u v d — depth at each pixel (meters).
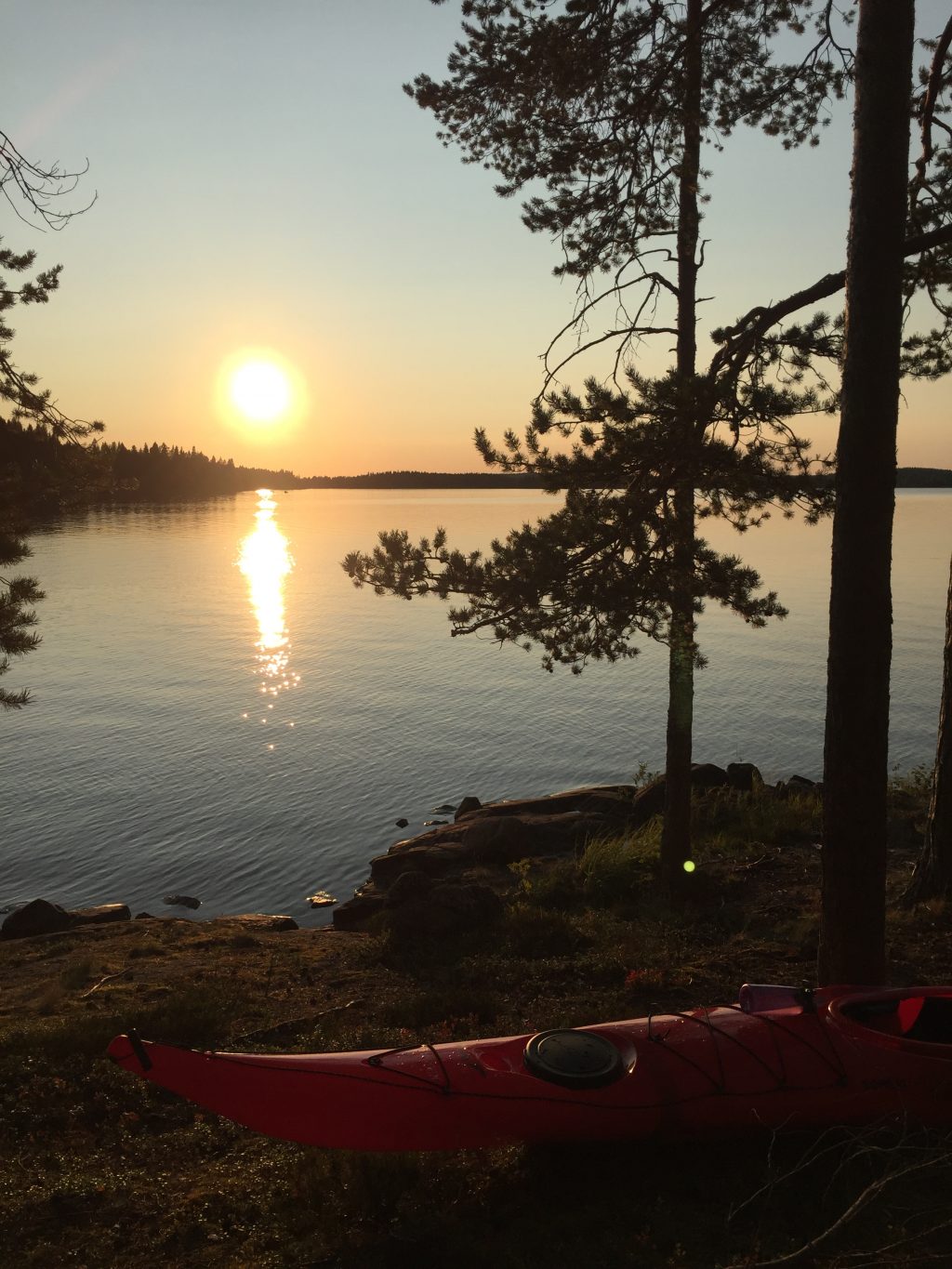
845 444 6.31
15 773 38.16
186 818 32.25
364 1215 4.53
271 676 59.94
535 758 38.91
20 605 9.62
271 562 143.12
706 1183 4.67
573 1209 4.54
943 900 9.87
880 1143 4.78
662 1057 5.11
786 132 10.87
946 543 148.38
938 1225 3.92
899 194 6.20
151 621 84.44
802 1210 4.41
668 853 12.24
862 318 6.25
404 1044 7.07
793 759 36.59
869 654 6.27
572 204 10.66
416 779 36.53
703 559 9.26
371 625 83.69
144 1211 4.66
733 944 9.70
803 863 12.90
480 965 9.44
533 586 8.95
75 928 15.57
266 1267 4.12
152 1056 4.70
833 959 6.41
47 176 7.45
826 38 10.05
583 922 11.13
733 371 8.82
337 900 24.81
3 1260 4.19
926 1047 4.98
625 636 9.56
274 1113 4.75
